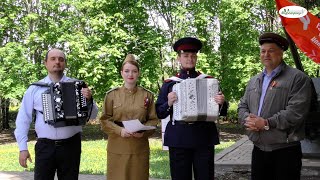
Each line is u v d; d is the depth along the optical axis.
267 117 4.52
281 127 4.40
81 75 17.31
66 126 4.79
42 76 17.25
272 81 4.54
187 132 4.72
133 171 4.99
